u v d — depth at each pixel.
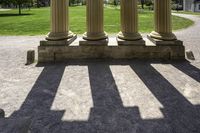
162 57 16.75
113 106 8.63
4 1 86.94
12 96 9.80
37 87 10.94
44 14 74.06
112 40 19.34
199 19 55.12
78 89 10.59
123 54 16.70
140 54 16.69
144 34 31.19
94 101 9.15
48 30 37.47
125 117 7.71
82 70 13.91
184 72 13.35
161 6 16.94
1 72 13.73
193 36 28.83
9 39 28.92
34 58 16.83
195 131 6.77
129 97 9.55
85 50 16.58
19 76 12.84
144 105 8.70
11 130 5.61
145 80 11.87
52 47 16.34
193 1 108.56
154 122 7.35
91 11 16.64
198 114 7.90
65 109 8.41
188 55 17.22
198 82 11.48
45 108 8.52
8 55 19.00
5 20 55.59
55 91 10.36
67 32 17.30
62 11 16.52
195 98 9.37
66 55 16.55
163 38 16.75
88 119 7.59
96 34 16.73
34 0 155.88
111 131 6.81
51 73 13.37
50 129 6.98
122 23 17.17
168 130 6.84
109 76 12.61
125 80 11.88
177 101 9.07
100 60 16.41
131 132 6.74
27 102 9.12
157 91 10.23
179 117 7.68
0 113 7.70
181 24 44.59
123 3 16.89
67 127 7.09
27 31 36.72
